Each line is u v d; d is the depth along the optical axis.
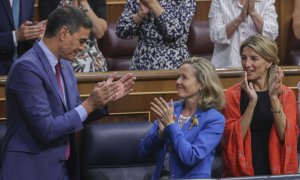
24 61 7.45
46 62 7.58
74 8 7.60
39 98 7.40
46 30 7.62
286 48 13.88
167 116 7.68
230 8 11.48
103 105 7.66
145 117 9.93
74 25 7.49
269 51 8.17
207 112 7.81
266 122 8.16
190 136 7.74
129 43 13.37
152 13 10.57
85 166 8.84
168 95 9.95
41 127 7.37
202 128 7.76
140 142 8.45
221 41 11.42
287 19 13.88
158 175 7.93
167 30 10.43
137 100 9.89
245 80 8.09
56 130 7.41
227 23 11.41
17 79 7.42
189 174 7.67
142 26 10.67
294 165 8.10
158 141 7.93
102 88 7.60
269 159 8.11
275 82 7.99
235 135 8.07
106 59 13.27
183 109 8.05
